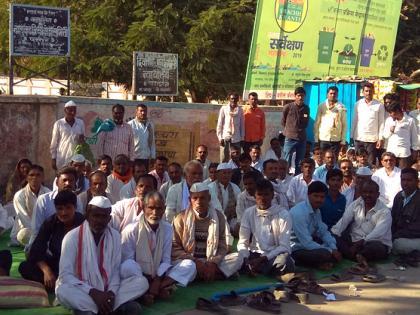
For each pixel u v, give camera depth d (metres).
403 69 25.95
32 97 10.64
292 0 15.34
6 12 20.47
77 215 5.73
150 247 5.62
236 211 8.16
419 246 7.71
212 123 13.38
